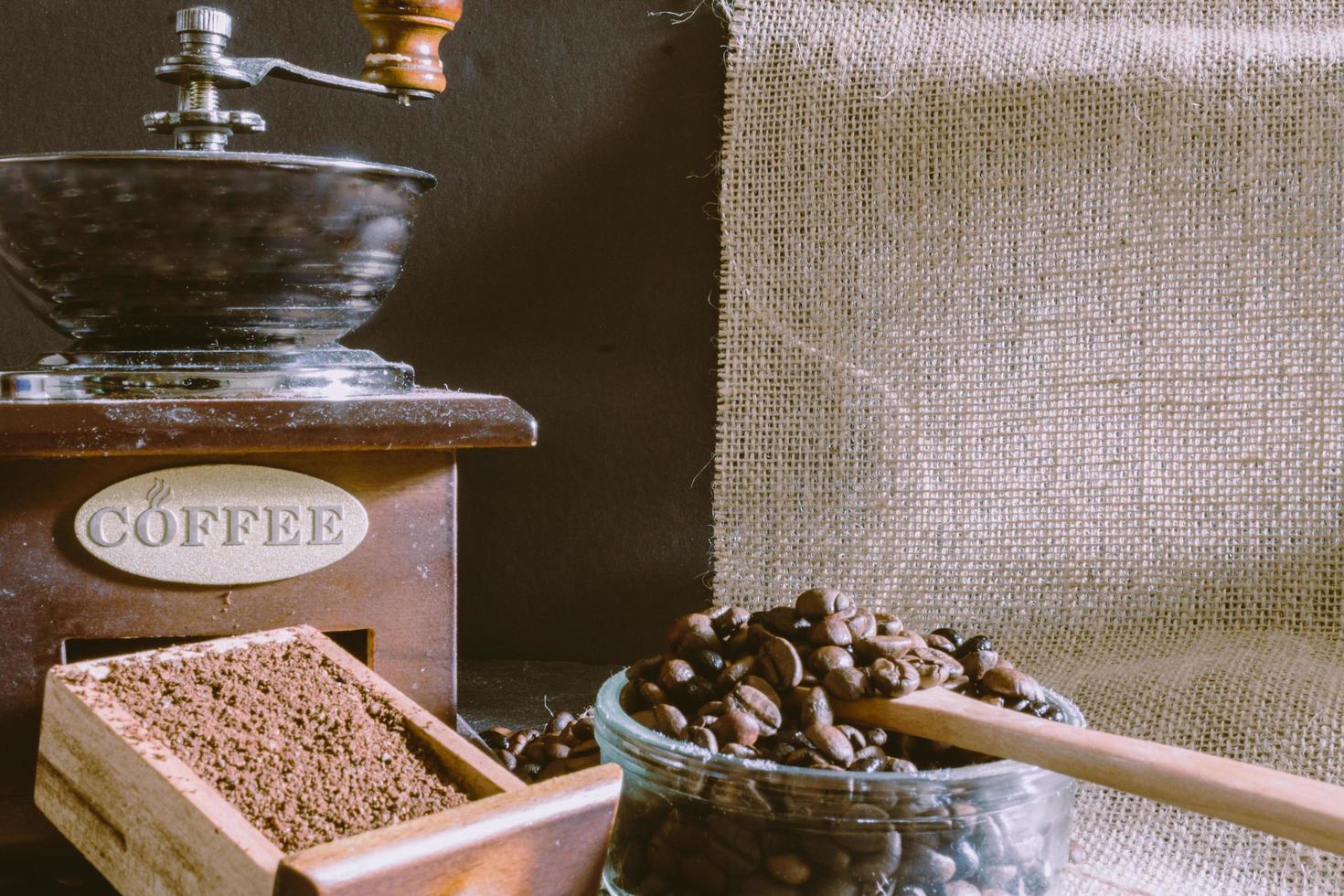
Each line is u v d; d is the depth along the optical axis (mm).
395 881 322
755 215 534
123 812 355
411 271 547
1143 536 516
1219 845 424
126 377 399
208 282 394
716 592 539
